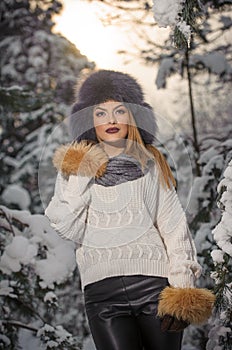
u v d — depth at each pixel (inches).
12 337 253.3
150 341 140.4
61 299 336.8
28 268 253.1
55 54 485.7
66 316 344.2
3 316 251.3
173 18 167.2
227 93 423.5
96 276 141.7
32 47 486.0
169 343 139.9
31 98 345.7
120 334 137.9
